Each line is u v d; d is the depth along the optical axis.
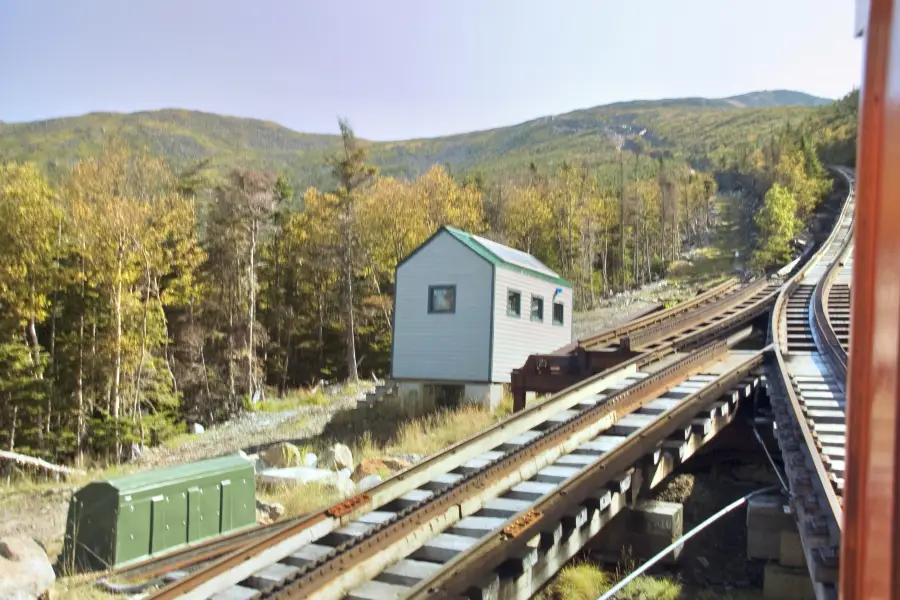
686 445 10.96
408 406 23.97
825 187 82.25
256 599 5.71
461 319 25.47
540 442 9.22
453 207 55.09
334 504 8.03
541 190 72.75
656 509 9.84
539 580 7.57
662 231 77.81
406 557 6.97
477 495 7.99
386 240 48.81
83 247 31.72
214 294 47.59
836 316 21.45
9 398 29.89
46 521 11.45
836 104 134.25
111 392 32.19
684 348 17.30
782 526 9.54
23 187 31.17
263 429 25.14
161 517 9.09
